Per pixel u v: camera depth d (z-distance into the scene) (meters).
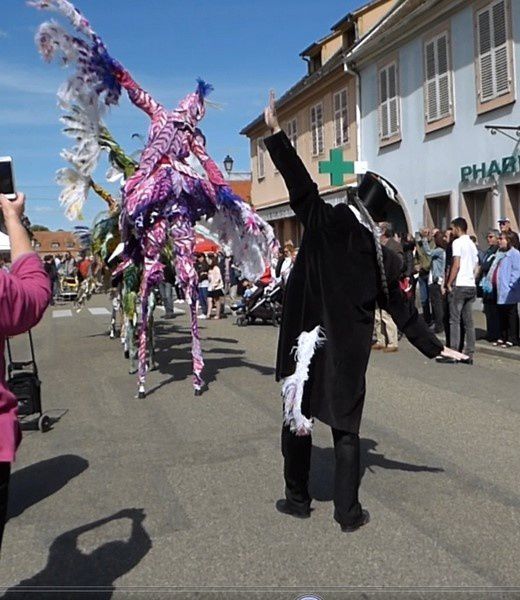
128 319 10.84
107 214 11.91
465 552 4.08
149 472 5.77
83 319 20.58
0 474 2.78
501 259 11.62
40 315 2.76
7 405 2.77
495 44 16.91
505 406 7.74
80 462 6.12
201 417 7.60
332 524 4.54
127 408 8.19
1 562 4.20
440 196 19.41
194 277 8.72
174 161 8.49
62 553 4.28
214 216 9.12
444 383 9.12
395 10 21.56
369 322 4.28
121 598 3.71
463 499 4.91
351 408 4.21
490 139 17.33
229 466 5.85
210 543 4.32
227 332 15.89
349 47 25.16
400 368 10.34
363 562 3.99
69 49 8.51
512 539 4.25
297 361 4.21
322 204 4.40
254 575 3.89
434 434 6.60
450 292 10.92
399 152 21.44
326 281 4.24
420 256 14.52
